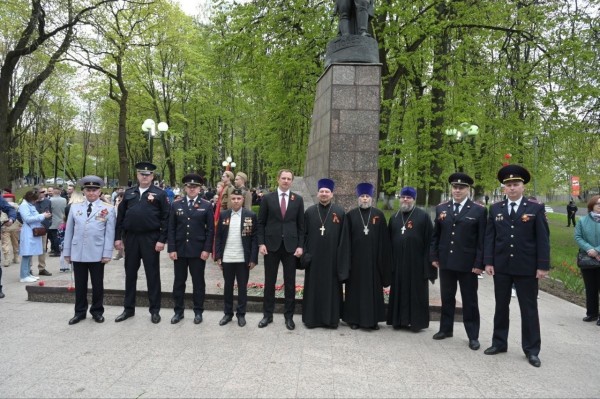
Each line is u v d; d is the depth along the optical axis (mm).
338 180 8391
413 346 5066
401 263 5668
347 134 8422
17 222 11008
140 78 27328
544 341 5523
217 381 3891
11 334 5164
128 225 5809
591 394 3865
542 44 14742
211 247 5828
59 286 6738
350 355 4664
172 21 21781
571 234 19484
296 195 5801
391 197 22766
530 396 3785
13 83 27188
